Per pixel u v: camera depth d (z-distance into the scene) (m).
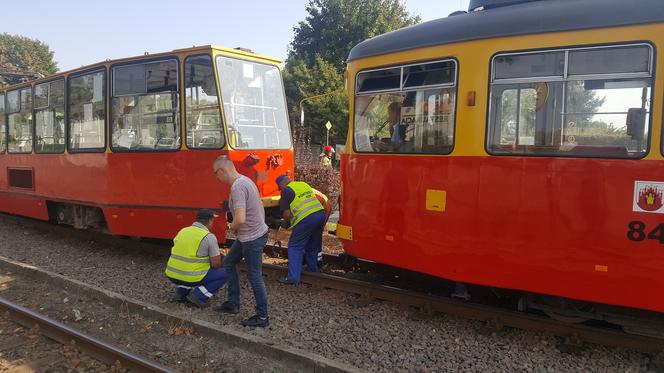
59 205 9.05
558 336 4.60
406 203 5.08
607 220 4.03
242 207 4.67
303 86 33.81
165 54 6.96
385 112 5.31
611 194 4.01
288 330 4.83
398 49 5.14
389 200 5.23
